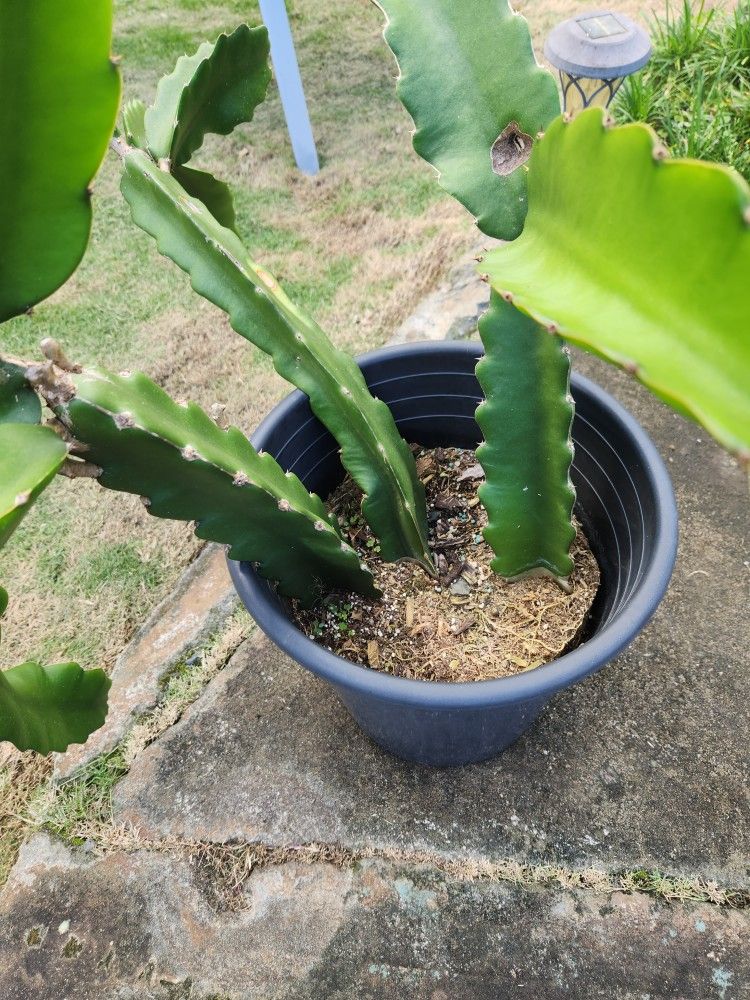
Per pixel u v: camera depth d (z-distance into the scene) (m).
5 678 0.54
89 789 1.07
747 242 0.32
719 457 1.35
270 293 0.73
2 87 0.42
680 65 2.00
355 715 0.97
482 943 0.93
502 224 0.66
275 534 0.77
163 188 0.66
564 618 0.93
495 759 1.05
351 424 0.83
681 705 1.08
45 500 1.41
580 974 0.90
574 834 0.99
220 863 1.00
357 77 2.29
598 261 0.42
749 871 0.95
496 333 0.74
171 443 0.58
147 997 0.92
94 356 1.64
